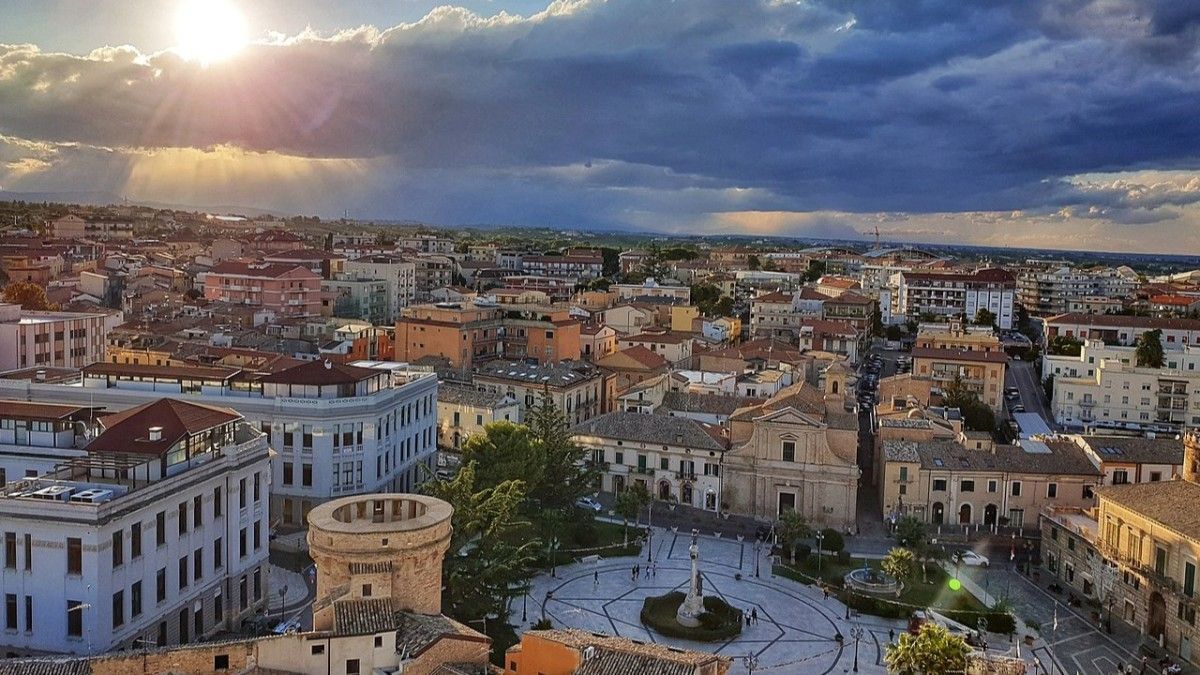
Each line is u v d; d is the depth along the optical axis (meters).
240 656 60.69
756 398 158.00
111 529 71.31
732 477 134.75
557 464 120.44
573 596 103.12
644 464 140.88
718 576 110.69
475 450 114.19
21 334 164.75
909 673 71.12
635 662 60.62
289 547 107.50
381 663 61.53
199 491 82.62
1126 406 192.25
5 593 72.25
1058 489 128.12
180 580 80.44
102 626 70.75
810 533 125.69
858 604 101.56
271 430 113.31
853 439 130.38
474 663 65.00
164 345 165.25
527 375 169.12
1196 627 89.62
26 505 71.00
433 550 68.44
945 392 190.88
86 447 81.12
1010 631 95.94
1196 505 97.44
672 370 188.12
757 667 87.06
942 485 130.38
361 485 115.62
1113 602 102.81
